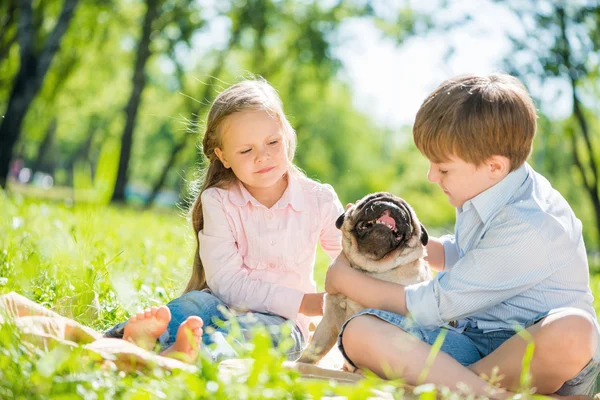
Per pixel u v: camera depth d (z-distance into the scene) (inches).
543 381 120.2
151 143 1817.2
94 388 92.1
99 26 1034.1
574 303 131.9
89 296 152.4
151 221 562.6
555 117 775.1
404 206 148.1
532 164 946.7
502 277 131.5
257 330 100.4
